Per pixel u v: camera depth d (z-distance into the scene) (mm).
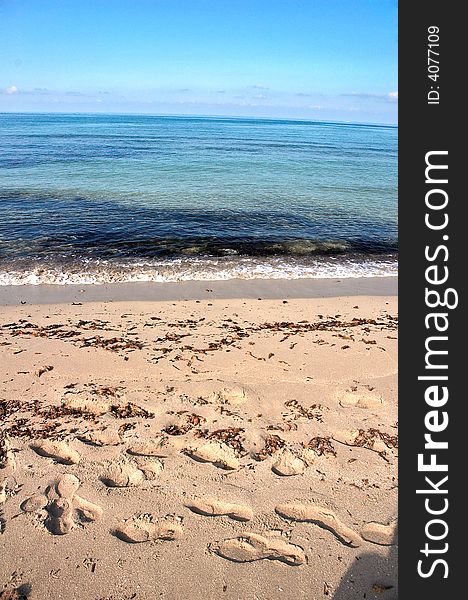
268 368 4926
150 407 4133
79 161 25234
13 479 3201
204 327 6078
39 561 2600
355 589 2498
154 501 3053
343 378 4750
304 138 64250
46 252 9688
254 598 2434
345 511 3020
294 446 3656
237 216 13562
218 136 60188
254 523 2904
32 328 5898
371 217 14164
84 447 3551
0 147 33281
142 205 14539
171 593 2451
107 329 5926
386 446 3697
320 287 8289
